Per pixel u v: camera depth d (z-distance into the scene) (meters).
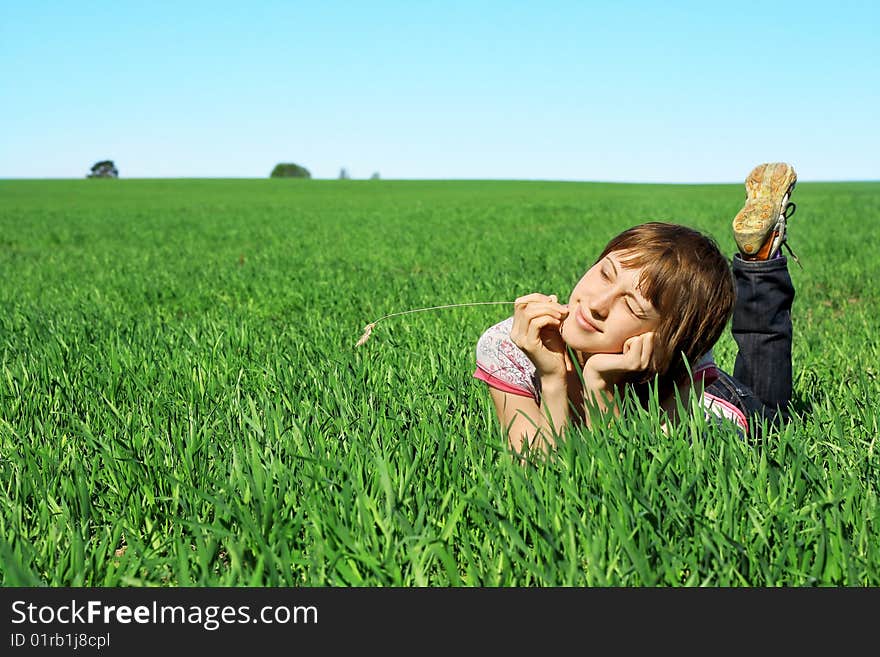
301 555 2.69
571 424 3.25
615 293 3.00
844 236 18.62
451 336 6.27
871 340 6.32
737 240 3.90
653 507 2.64
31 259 17.06
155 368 5.14
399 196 62.91
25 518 2.99
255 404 4.00
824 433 3.50
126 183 88.12
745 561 2.48
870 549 2.54
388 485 2.71
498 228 25.14
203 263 15.68
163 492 3.20
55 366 5.10
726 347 5.97
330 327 6.93
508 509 2.75
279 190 75.69
